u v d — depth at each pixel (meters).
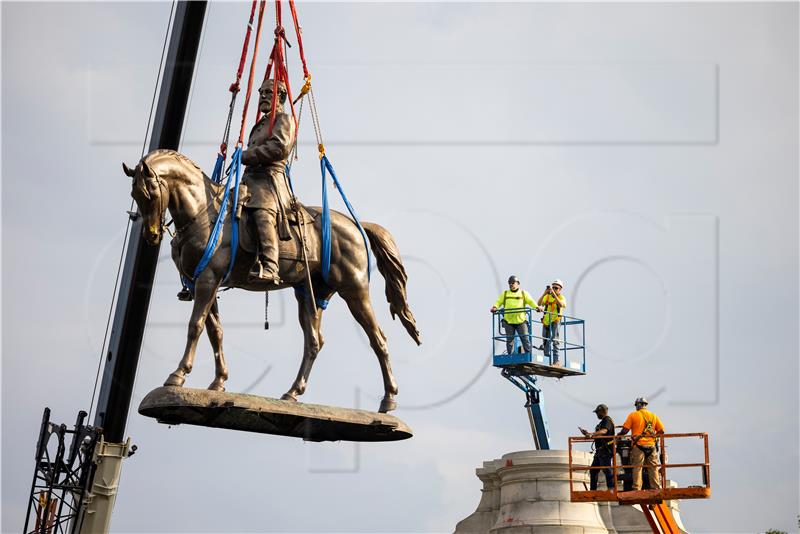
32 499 35.97
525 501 46.50
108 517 36.06
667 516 34.50
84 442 36.00
